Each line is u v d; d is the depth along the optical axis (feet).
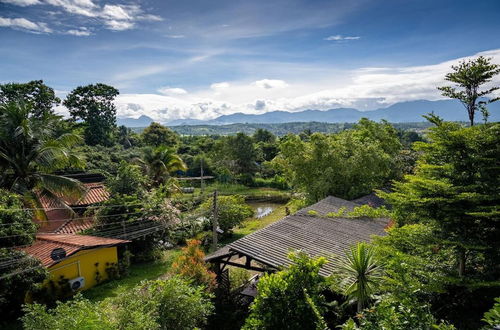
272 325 25.11
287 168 84.38
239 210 86.02
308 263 26.86
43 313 22.47
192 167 168.14
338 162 76.23
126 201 68.23
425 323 19.07
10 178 55.11
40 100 134.72
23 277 40.24
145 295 27.30
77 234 64.49
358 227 48.67
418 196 26.58
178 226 78.84
